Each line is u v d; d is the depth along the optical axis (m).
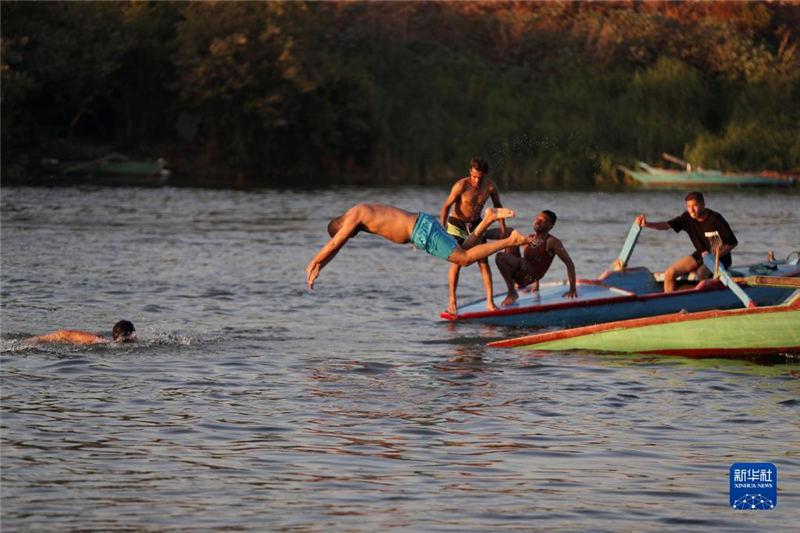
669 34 159.88
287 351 33.22
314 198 112.69
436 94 149.12
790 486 20.19
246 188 127.44
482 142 142.75
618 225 84.81
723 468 21.30
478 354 33.19
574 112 145.50
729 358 32.97
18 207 93.94
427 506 18.98
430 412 25.55
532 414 25.47
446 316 39.97
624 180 137.12
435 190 126.06
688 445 22.91
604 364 31.70
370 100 147.50
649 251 66.62
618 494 19.69
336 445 22.66
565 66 154.62
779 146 138.88
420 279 52.44
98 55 136.62
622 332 33.59
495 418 25.05
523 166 140.00
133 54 145.75
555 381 29.23
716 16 170.00
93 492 19.50
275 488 19.84
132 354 32.09
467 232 39.06
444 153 145.62
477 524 18.16
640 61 156.25
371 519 18.33
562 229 80.75
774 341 32.97
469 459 21.77
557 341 34.22
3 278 49.34
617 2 171.50
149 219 85.81
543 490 19.89
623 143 142.12
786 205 106.88
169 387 27.77
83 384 27.97
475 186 38.88
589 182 137.88
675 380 29.52
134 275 51.62
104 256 59.50
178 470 20.84
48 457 21.55
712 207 103.81
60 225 78.56
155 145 150.75
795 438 23.48
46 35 134.00
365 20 163.38
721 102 149.12
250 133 145.38
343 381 28.91
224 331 36.66
